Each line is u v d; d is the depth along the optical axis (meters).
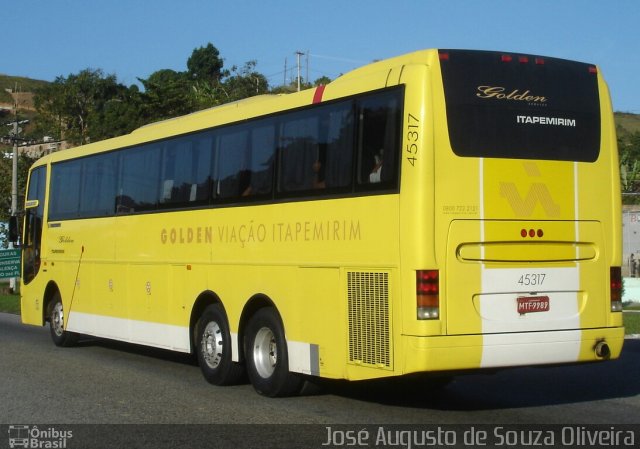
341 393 10.87
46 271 16.94
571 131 9.01
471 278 8.33
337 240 9.17
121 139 14.39
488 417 9.23
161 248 12.87
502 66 8.73
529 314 8.61
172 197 12.63
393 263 8.41
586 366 13.28
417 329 8.11
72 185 16.06
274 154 10.35
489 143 8.54
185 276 12.22
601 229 9.10
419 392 10.95
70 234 15.97
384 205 8.54
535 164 8.73
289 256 9.96
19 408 10.09
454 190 8.33
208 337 11.68
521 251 8.60
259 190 10.59
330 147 9.38
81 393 11.09
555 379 12.01
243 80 62.34
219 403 10.23
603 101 9.27
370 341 8.66
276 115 10.38
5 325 21.67
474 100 8.54
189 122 12.40
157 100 49.88
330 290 9.25
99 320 14.77
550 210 8.79
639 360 13.91
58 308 16.58
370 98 8.88
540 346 8.62
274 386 10.27
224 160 11.41
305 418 9.25
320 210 9.45
